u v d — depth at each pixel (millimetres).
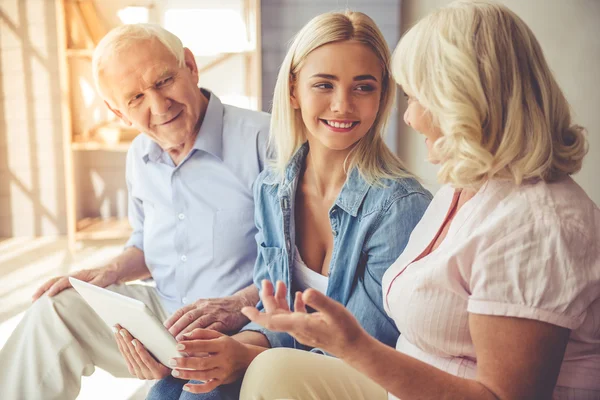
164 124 1744
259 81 4055
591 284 952
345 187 1447
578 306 948
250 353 1319
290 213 1530
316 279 1522
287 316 947
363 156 1476
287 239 1530
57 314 1610
